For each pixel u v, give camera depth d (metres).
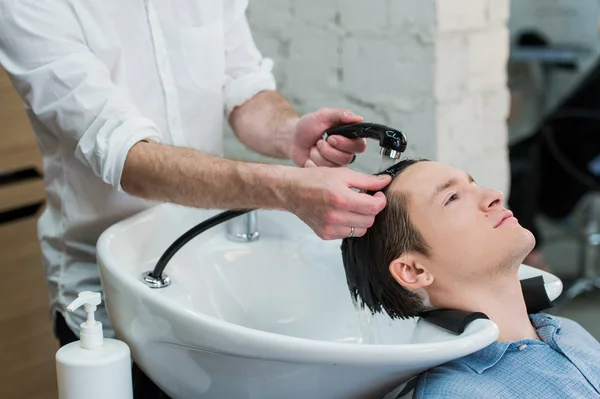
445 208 1.16
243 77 1.55
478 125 1.97
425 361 0.93
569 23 4.19
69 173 1.36
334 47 1.97
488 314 1.18
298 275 1.37
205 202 1.18
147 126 1.24
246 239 1.38
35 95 1.25
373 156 1.89
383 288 1.20
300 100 2.07
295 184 1.08
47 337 1.99
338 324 1.34
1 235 1.86
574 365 1.14
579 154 3.04
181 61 1.42
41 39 1.23
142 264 1.27
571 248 3.61
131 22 1.35
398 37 1.85
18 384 1.95
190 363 1.05
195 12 1.41
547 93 4.24
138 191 1.23
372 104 1.94
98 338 1.06
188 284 1.28
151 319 1.04
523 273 1.31
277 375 0.98
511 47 4.05
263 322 1.36
